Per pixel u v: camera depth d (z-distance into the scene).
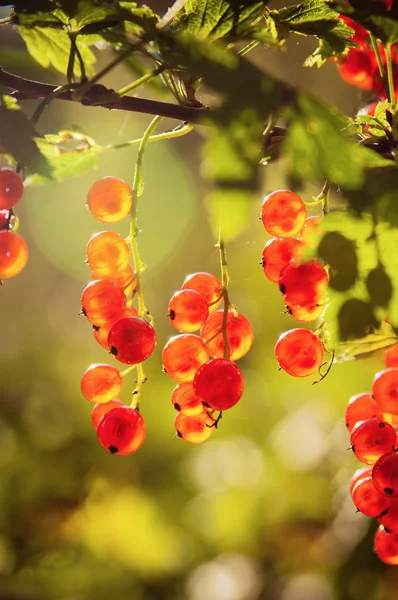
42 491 0.70
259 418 0.77
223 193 0.29
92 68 0.36
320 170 0.31
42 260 1.07
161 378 0.78
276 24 0.34
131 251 0.35
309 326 0.72
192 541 0.72
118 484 0.74
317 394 0.72
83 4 0.33
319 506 0.67
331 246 0.32
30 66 0.37
